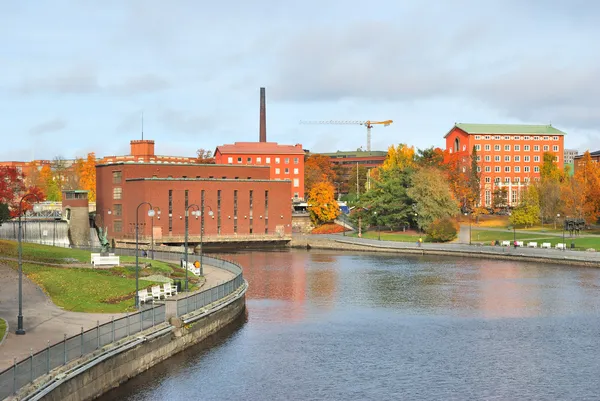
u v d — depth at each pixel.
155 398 41.03
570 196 150.62
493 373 47.41
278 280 92.88
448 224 143.00
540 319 64.81
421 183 149.62
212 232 148.38
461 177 185.00
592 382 45.38
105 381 40.22
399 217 155.88
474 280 92.00
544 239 134.12
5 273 69.50
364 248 141.88
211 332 56.56
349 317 65.94
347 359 50.62
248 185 152.75
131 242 140.00
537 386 44.59
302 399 41.88
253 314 67.31
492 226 163.88
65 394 35.41
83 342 39.06
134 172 147.12
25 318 50.06
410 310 69.75
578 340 56.44
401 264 113.69
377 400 41.91
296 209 197.88
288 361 49.81
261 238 152.62
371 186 198.25
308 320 64.44
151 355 46.34
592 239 130.75
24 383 33.25
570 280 90.50
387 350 53.31
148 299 60.03
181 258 92.31
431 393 43.22
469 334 58.78
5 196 108.94
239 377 45.78
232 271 81.06
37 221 140.38
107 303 57.00
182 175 152.88
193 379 44.97
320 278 95.06
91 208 176.12
